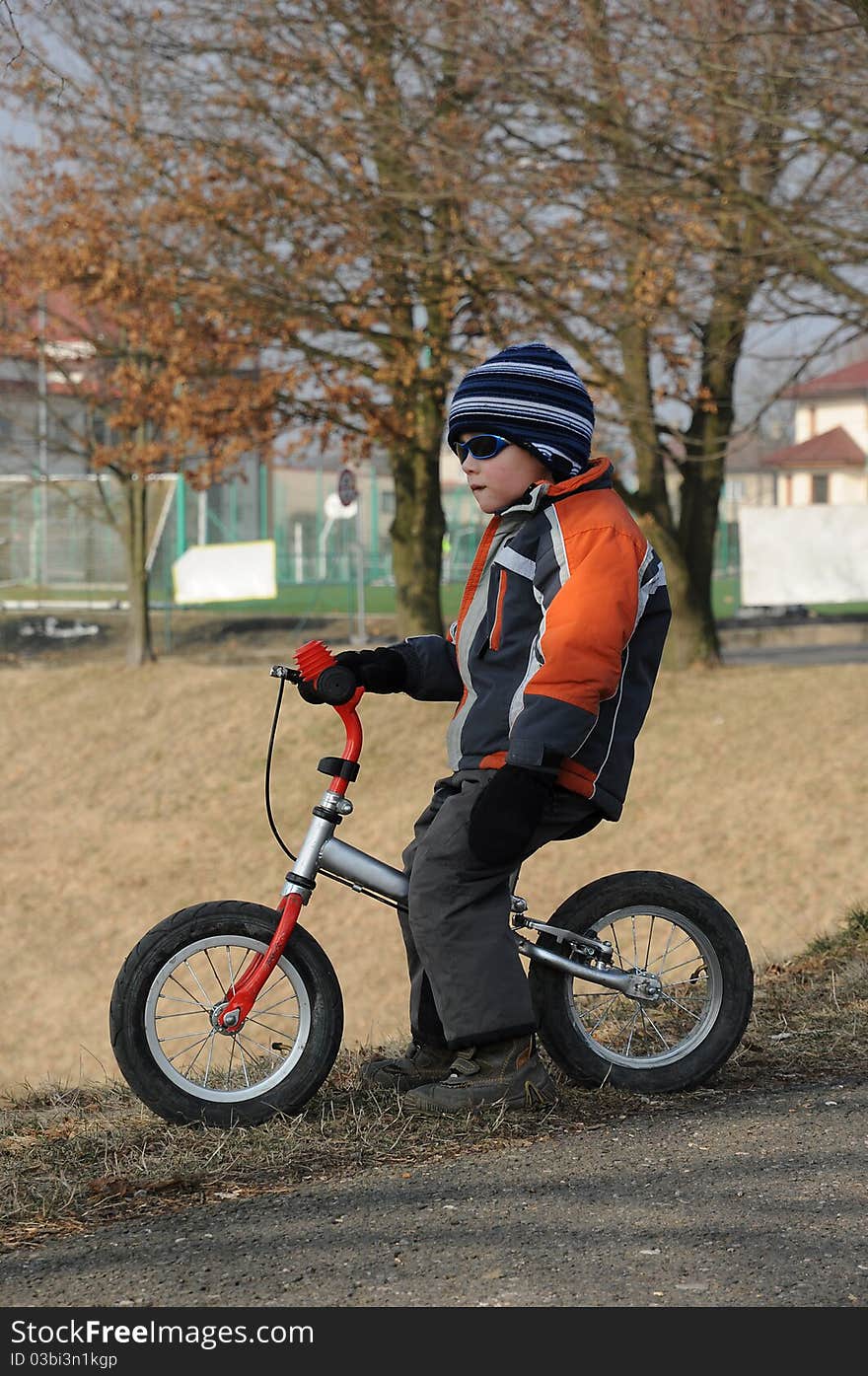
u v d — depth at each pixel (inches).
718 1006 153.6
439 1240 114.3
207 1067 148.5
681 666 729.6
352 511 932.0
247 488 1603.1
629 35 414.0
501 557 144.1
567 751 136.2
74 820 588.4
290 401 681.0
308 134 563.2
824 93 386.0
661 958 155.5
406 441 709.9
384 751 618.8
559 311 562.6
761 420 613.0
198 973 365.1
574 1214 118.4
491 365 146.3
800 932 381.4
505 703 142.6
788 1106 147.0
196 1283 108.3
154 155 610.5
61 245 657.6
